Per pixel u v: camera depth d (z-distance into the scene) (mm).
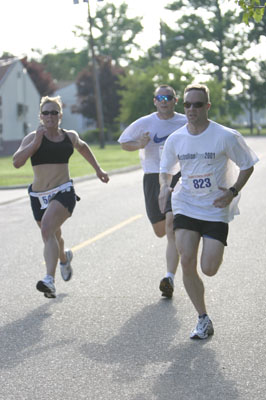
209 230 15359
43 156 19016
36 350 14688
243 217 34062
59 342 15211
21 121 174000
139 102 145250
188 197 15586
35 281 21438
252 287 19734
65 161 19281
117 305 18250
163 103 19984
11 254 26281
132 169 81250
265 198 42250
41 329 16250
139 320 16781
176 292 19531
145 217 35625
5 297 19453
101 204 42594
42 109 18828
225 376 12867
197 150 15328
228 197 15086
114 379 12875
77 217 36562
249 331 15617
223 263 23250
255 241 27234
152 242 27922
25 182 63031
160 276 21578
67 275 20500
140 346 14789
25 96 171000
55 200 18938
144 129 20312
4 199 49344
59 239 19984
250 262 23266
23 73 174625
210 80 157375
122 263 23812
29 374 13258
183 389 12281
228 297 18703
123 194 48750
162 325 16312
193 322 16484
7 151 162750
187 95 15094
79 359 14047
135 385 12539
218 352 14258
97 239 29094
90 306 18234
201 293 15367
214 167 15320
